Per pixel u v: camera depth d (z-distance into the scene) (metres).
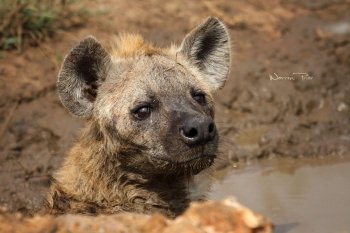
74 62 11.31
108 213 10.76
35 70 16.69
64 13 18.08
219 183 14.09
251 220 7.86
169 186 11.20
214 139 10.36
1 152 14.91
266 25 19.53
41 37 17.33
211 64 12.30
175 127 10.41
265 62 18.00
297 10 20.48
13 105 15.83
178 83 10.97
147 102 10.74
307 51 18.61
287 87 17.36
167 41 17.88
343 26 19.70
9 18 17.09
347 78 17.84
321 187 13.37
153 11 19.08
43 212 10.95
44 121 15.61
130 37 12.01
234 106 16.88
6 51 17.05
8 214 8.10
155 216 7.89
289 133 16.20
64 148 15.07
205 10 19.53
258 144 15.83
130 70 11.24
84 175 11.10
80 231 7.84
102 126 11.08
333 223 11.28
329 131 16.41
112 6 18.92
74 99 11.40
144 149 10.73
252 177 14.40
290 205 12.42
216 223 7.87
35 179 14.20
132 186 11.09
